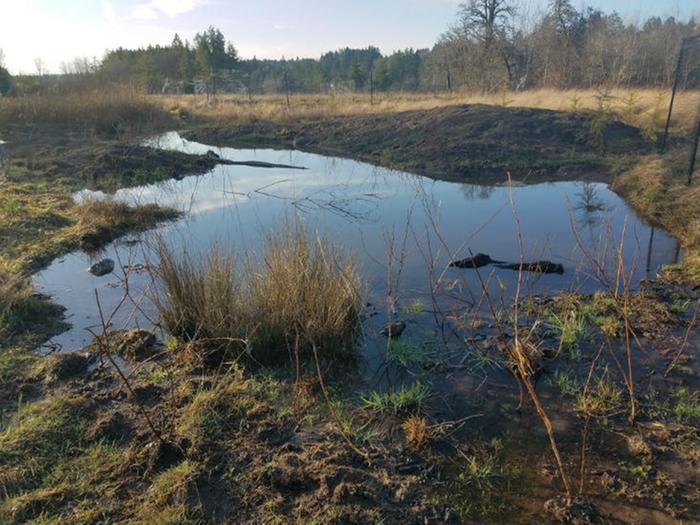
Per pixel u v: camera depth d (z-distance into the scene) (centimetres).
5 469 297
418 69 4931
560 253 666
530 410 358
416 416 350
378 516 269
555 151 1248
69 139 1474
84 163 1169
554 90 2325
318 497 281
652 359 411
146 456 310
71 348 452
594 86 2525
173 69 4481
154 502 278
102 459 310
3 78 2158
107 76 2247
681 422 338
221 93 3744
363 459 311
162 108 1995
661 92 1559
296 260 455
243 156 1475
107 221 794
